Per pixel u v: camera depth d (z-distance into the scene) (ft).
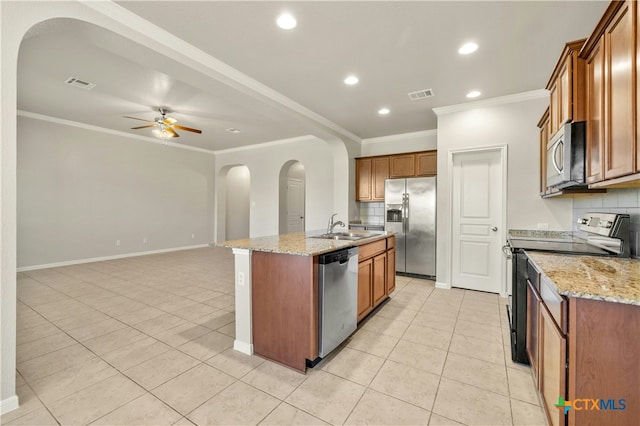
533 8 6.88
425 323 9.56
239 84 10.37
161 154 22.79
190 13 7.07
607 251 6.88
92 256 19.02
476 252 13.23
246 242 8.52
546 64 9.51
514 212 11.96
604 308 3.62
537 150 11.59
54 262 17.39
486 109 12.57
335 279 7.41
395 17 7.24
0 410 5.25
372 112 14.29
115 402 5.66
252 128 18.74
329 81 10.90
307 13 7.11
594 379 3.67
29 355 7.40
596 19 7.23
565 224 11.13
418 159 16.76
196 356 7.43
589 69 5.85
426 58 9.22
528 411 5.45
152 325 9.27
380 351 7.74
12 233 5.31
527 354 6.95
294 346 6.92
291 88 11.51
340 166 18.31
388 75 10.38
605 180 5.24
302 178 27.53
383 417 5.30
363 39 8.21
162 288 13.26
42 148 16.76
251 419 5.24
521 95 11.76
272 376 6.59
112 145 19.84
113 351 7.63
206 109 14.94
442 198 13.56
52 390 6.00
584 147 6.05
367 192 18.57
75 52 9.46
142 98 13.48
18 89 12.51
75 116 16.48
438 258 13.70
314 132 15.71
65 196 17.74
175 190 23.76
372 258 10.10
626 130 4.43
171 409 5.48
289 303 7.00
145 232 21.85
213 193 26.78
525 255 7.06
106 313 10.25
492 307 11.05
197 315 10.11
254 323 7.57
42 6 5.64
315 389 6.12
